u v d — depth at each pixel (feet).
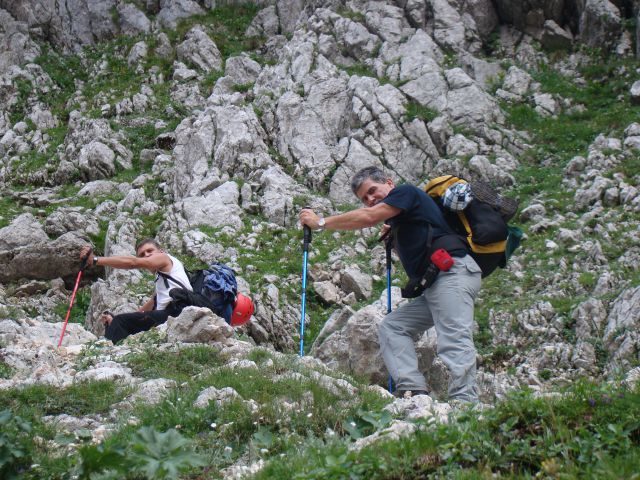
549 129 138.31
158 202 131.13
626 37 155.43
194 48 177.88
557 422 33.01
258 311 98.37
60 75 182.60
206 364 53.16
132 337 59.16
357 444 35.81
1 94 175.11
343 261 110.11
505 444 33.58
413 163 132.16
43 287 112.06
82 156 148.15
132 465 31.73
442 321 47.91
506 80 149.38
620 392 34.68
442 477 30.71
